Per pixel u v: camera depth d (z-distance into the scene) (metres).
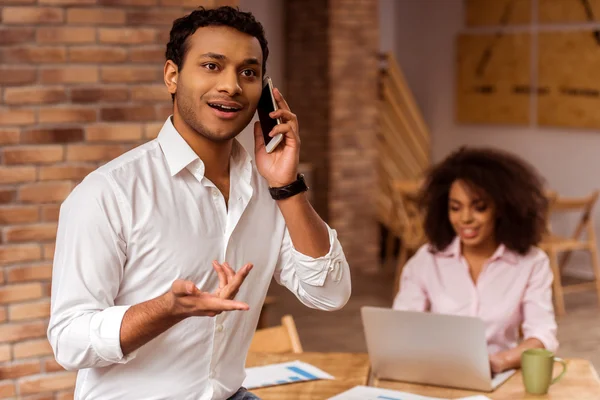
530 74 8.73
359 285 8.08
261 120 2.04
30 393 4.07
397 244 9.38
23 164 3.98
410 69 10.07
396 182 8.02
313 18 8.59
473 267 3.44
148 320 1.68
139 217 1.84
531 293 3.34
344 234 8.65
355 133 8.66
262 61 1.95
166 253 1.88
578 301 7.36
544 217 3.42
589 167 8.22
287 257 2.14
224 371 2.02
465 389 2.70
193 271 1.92
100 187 1.81
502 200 3.30
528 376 2.63
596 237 8.13
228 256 1.97
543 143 8.67
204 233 1.93
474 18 9.27
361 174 8.72
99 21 4.07
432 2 9.77
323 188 8.63
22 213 3.99
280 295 7.69
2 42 3.91
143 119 4.19
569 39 8.30
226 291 1.66
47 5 3.97
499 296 3.37
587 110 8.15
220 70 1.84
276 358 3.01
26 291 4.02
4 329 4.00
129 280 1.87
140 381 1.90
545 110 8.59
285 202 2.01
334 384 2.72
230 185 2.00
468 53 9.36
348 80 8.58
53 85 4.01
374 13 8.66
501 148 9.13
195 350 1.93
